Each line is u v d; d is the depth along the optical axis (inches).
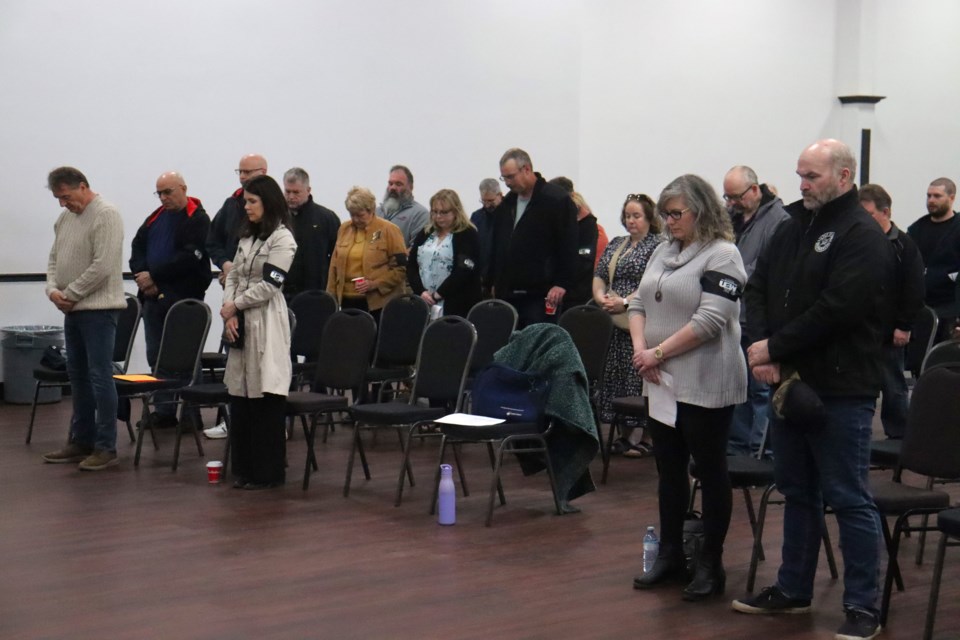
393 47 356.2
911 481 215.3
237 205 266.4
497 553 164.6
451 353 208.5
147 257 272.2
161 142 324.8
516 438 182.9
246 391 204.1
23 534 174.2
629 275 231.5
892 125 458.9
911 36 461.4
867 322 127.6
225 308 205.8
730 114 424.2
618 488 208.4
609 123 398.3
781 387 128.3
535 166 384.5
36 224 312.5
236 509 190.9
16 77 306.3
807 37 440.8
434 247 257.4
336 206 350.9
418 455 239.6
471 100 370.9
